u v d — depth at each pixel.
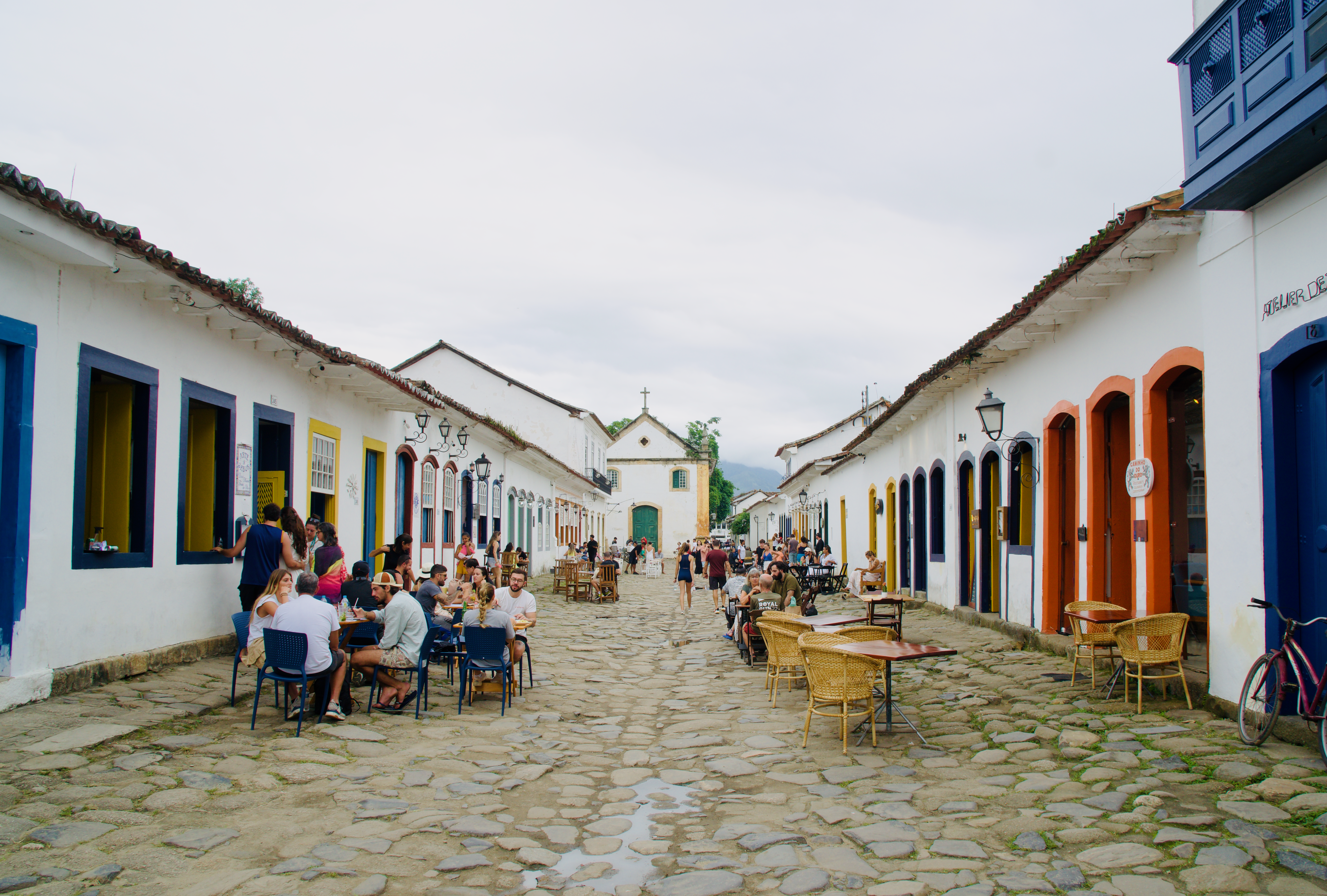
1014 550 12.29
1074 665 8.58
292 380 11.85
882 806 5.50
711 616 19.94
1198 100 6.77
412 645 8.20
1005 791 5.68
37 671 7.02
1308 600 6.38
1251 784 5.33
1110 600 9.75
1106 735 6.73
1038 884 4.16
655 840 5.03
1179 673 7.42
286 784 5.69
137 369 8.37
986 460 14.04
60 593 7.30
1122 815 5.00
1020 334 11.12
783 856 4.71
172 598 8.92
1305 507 6.44
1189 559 8.65
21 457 6.84
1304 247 6.20
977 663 10.39
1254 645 6.70
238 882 4.19
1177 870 4.22
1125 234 7.71
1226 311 7.12
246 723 7.15
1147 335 8.53
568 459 40.84
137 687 7.73
